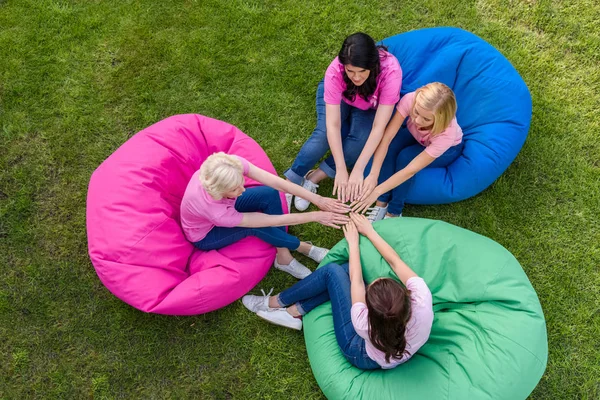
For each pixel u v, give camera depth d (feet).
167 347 8.31
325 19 10.66
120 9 10.82
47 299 8.57
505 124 8.59
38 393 8.00
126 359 8.23
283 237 8.00
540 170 9.37
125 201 7.35
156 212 7.51
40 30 10.60
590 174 9.30
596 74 10.09
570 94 9.95
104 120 9.88
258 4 10.86
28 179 9.39
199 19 10.71
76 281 8.70
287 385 8.05
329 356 7.45
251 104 10.02
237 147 8.27
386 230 7.83
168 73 10.27
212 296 7.55
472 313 7.03
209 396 8.02
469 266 7.25
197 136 8.23
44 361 8.20
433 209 9.23
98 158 9.62
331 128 8.20
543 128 9.68
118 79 10.21
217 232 7.65
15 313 8.45
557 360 8.05
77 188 9.38
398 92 7.86
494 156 8.48
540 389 7.88
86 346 8.31
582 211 9.04
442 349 7.06
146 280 7.24
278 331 8.39
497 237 8.93
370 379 7.06
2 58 10.32
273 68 10.27
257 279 8.10
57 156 9.57
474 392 6.51
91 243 7.35
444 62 8.80
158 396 8.02
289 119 9.94
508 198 9.19
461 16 10.63
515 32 10.49
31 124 9.79
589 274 8.61
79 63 10.34
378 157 8.24
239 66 10.30
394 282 6.00
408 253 7.55
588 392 7.85
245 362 8.23
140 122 9.90
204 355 8.27
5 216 9.07
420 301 6.28
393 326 5.85
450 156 8.63
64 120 9.84
